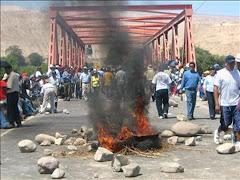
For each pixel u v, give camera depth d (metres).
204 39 69.94
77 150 7.23
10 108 10.55
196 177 5.22
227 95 7.00
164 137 8.28
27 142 7.28
